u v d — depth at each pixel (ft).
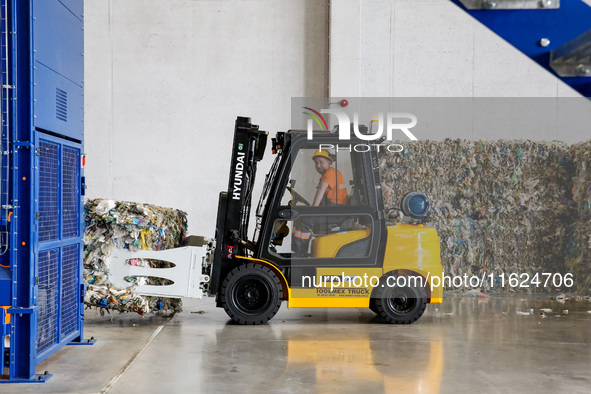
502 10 6.98
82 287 18.49
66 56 16.31
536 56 7.07
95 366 16.19
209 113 32.22
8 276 14.25
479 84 32.71
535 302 27.32
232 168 22.36
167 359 17.03
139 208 21.56
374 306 23.16
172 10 32.12
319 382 14.80
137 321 22.90
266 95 32.32
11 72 13.89
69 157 16.90
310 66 32.37
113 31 31.96
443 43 32.60
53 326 16.11
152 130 32.12
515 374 15.61
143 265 21.85
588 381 14.99
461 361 16.93
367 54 32.55
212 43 32.22
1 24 13.79
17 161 13.97
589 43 6.51
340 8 31.58
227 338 19.83
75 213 17.58
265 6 32.30
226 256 22.40
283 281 22.43
